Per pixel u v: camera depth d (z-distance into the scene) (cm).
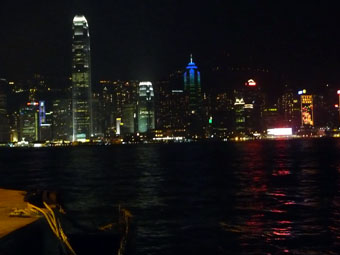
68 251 729
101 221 2322
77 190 5006
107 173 8400
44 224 695
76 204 3503
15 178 7631
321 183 5275
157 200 3781
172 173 7900
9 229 623
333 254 1752
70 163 13175
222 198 3822
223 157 14662
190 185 5353
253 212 2912
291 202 3438
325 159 11881
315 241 1973
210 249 1869
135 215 2884
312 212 2862
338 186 4828
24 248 635
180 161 12694
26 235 639
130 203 3566
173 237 2119
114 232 838
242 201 3562
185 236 2134
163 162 12444
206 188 4888
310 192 4238
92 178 7169
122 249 741
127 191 4731
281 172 7531
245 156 15062
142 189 4947
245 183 5484
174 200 3753
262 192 4316
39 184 6144
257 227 2344
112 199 3919
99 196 4222
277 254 1764
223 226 2395
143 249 1886
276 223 2458
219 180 6062
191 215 2844
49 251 702
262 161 11619
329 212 2847
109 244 823
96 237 826
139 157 16350
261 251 1816
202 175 7200
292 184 5216
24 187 5647
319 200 3544
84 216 2686
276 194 4091
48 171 9681
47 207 724
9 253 600
